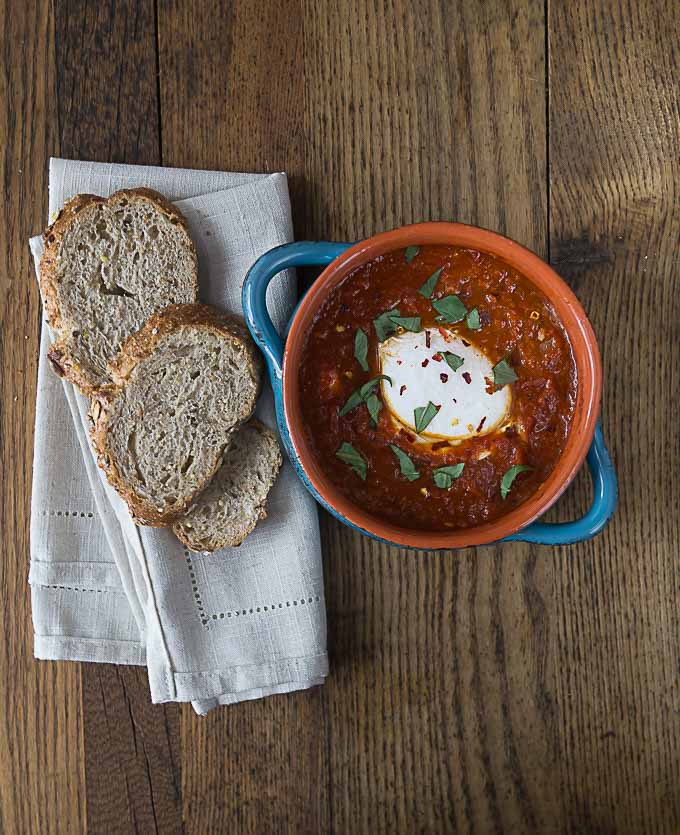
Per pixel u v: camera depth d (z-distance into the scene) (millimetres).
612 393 640
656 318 640
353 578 642
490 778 643
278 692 629
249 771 644
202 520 614
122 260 613
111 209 608
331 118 637
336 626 642
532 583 643
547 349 562
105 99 636
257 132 637
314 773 644
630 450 640
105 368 612
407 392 564
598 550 643
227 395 602
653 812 641
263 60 636
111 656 635
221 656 619
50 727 644
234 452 615
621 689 642
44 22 635
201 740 644
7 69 637
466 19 637
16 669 644
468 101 638
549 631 643
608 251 640
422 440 564
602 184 640
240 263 617
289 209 621
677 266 640
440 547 551
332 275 550
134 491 600
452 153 638
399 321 561
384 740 644
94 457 622
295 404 551
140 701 644
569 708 643
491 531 551
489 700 643
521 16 637
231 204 616
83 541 632
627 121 640
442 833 643
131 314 614
